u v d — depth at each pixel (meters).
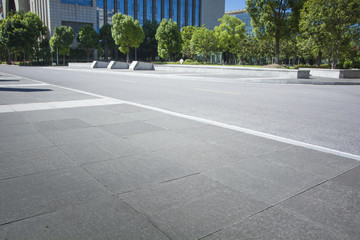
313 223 2.42
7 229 2.26
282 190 3.02
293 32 33.12
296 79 20.48
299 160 3.96
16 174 3.34
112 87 14.42
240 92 12.80
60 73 28.22
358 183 3.23
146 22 75.31
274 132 5.68
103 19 76.38
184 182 3.18
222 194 2.91
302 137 5.32
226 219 2.46
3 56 91.12
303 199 2.84
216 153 4.18
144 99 10.19
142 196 2.84
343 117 7.32
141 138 4.91
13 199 2.74
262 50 55.38
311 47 29.44
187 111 7.93
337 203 2.77
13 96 10.12
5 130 5.32
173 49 54.56
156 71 33.81
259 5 31.95
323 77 24.33
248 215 2.53
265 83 18.81
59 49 63.91
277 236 2.24
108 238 2.18
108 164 3.69
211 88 14.48
